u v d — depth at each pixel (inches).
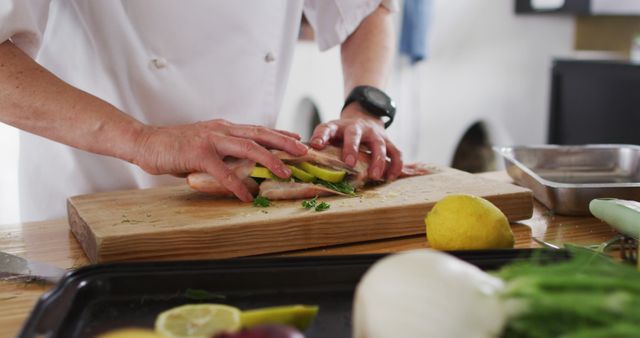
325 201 44.8
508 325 28.7
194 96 53.2
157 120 52.9
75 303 33.8
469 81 123.0
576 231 44.0
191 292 35.1
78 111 44.2
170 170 45.0
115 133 44.3
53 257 41.6
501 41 124.9
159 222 41.5
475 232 38.1
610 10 119.1
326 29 59.2
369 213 43.1
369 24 59.6
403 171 49.8
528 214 45.6
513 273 29.7
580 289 28.5
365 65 58.1
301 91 103.3
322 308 34.7
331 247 42.8
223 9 52.2
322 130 48.5
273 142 45.8
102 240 39.5
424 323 28.6
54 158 52.4
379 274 29.5
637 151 52.3
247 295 35.3
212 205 44.5
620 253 39.7
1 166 77.5
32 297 36.6
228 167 44.9
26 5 44.7
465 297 28.8
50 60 51.4
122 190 50.7
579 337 27.5
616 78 110.9
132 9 50.6
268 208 43.8
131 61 51.3
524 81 129.6
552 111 122.1
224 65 53.4
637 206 40.1
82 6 50.2
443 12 117.0
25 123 44.4
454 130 123.6
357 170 46.8
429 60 117.5
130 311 34.2
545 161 53.5
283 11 55.6
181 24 51.6
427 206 44.1
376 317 29.0
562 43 133.0
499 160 125.4
